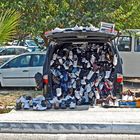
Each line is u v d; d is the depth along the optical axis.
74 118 8.49
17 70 16.88
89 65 10.83
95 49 10.95
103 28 10.57
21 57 17.00
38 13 16.23
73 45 10.95
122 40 19.17
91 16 16.16
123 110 9.66
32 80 16.78
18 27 15.77
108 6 16.52
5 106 11.32
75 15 16.23
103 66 10.85
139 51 19.12
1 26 10.76
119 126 7.85
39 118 8.53
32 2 15.99
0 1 15.70
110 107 10.15
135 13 17.11
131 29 17.75
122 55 19.20
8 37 11.04
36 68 16.75
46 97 10.66
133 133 7.82
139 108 10.02
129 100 10.26
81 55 10.91
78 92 10.61
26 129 8.00
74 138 7.68
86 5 16.38
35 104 10.13
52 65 10.81
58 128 7.92
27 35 16.75
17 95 15.15
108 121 8.08
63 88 10.73
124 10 16.89
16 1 15.80
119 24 16.83
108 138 7.66
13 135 7.87
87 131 7.88
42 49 18.67
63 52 10.91
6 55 21.47
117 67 10.77
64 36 10.53
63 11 16.22
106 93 10.74
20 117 8.70
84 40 10.88
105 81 10.76
